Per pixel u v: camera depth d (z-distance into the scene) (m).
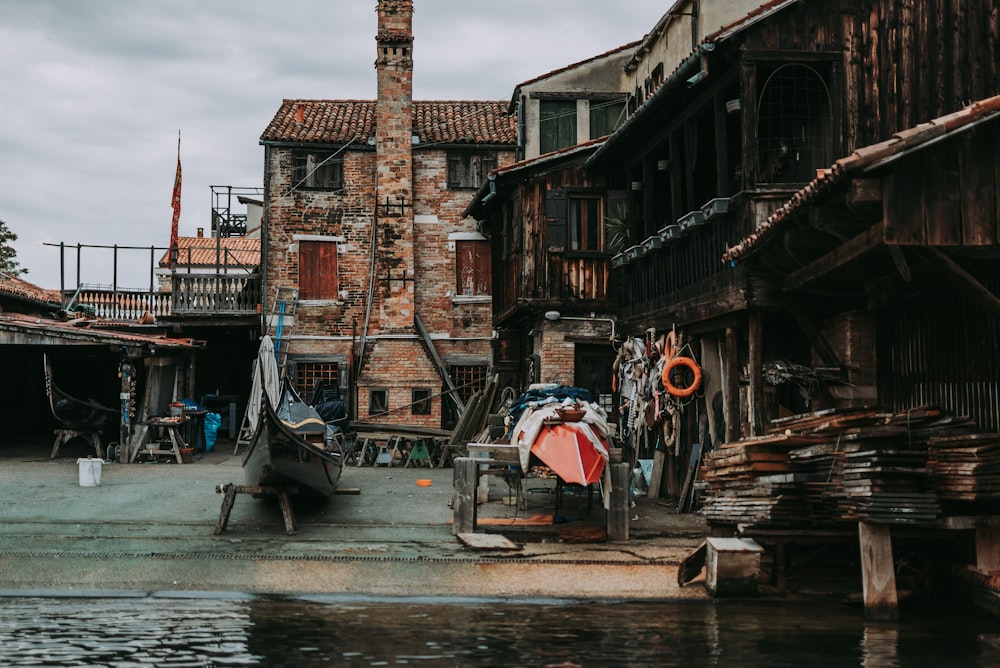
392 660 8.12
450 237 26.11
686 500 15.32
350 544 12.62
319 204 25.98
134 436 21.70
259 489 13.57
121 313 29.11
